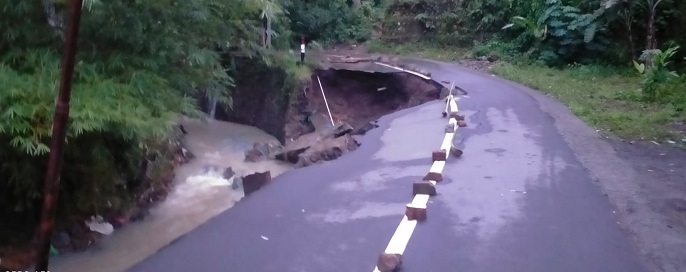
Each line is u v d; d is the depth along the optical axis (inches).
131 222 312.2
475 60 978.7
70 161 269.1
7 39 229.3
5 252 248.1
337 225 245.9
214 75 310.7
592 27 820.0
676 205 262.7
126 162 309.7
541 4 922.1
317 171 343.3
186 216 326.3
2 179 253.9
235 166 462.0
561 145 385.4
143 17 251.3
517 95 620.1
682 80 622.2
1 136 216.1
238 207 274.8
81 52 240.7
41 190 252.8
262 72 704.4
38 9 234.1
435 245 218.8
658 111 521.0
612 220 243.6
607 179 305.0
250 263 209.2
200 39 287.4
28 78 215.5
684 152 375.9
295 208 271.0
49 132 209.2
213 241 231.5
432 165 339.3
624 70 788.6
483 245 218.2
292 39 1014.4
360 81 859.4
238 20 303.6
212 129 632.4
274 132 686.5
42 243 127.3
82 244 274.1
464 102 575.5
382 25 1208.8
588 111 509.7
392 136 442.6
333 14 1187.3
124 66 246.5
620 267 197.5
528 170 323.3
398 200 277.4
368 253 214.2
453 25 1123.3
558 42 889.5
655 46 799.1
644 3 801.6
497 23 1063.0
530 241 221.6
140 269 208.8
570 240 222.1
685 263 199.0
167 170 390.9
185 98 276.8
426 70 859.4
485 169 327.6
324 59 963.3
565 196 276.4
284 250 220.1
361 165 353.4
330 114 804.0
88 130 227.8
